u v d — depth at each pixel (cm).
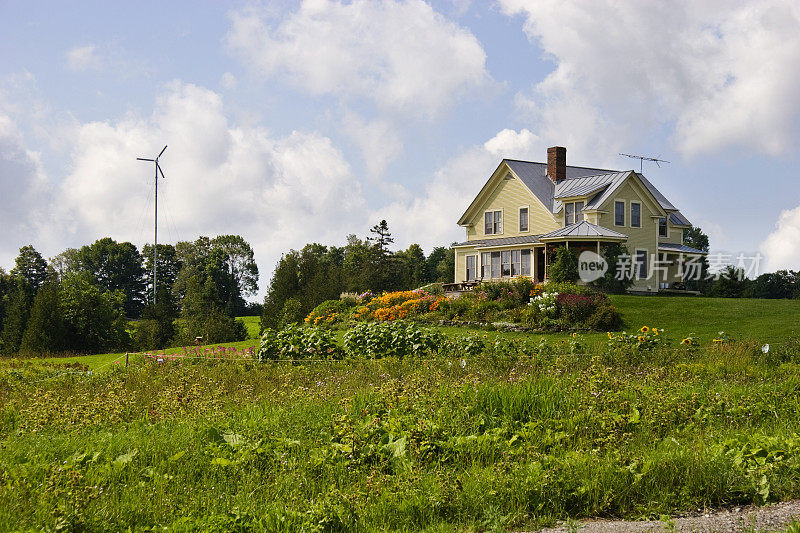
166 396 1127
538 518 618
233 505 641
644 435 874
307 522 592
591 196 3675
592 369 1227
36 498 626
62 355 3753
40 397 1158
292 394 1130
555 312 2605
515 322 2611
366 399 1030
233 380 1450
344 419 841
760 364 1534
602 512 646
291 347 1827
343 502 624
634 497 666
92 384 1509
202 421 926
